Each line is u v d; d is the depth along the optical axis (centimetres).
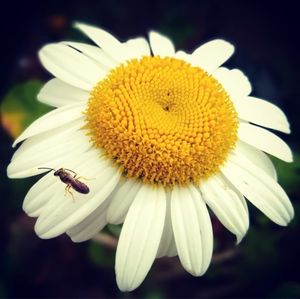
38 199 6
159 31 11
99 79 7
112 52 7
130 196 6
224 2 11
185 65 7
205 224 6
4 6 11
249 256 9
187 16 11
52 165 6
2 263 9
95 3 11
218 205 6
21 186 9
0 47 10
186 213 6
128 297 9
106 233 9
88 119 6
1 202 9
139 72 7
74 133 6
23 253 9
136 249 6
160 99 6
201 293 9
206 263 6
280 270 9
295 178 8
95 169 6
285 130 7
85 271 10
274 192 6
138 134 6
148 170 6
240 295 9
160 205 6
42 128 6
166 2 11
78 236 6
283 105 11
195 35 11
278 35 11
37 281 10
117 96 6
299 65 11
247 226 6
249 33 11
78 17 11
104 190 6
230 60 11
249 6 11
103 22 11
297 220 8
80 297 10
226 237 9
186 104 6
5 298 9
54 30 10
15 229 9
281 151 7
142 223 6
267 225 9
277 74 11
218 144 6
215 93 7
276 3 11
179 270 9
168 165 6
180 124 6
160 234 6
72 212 6
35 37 11
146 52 7
